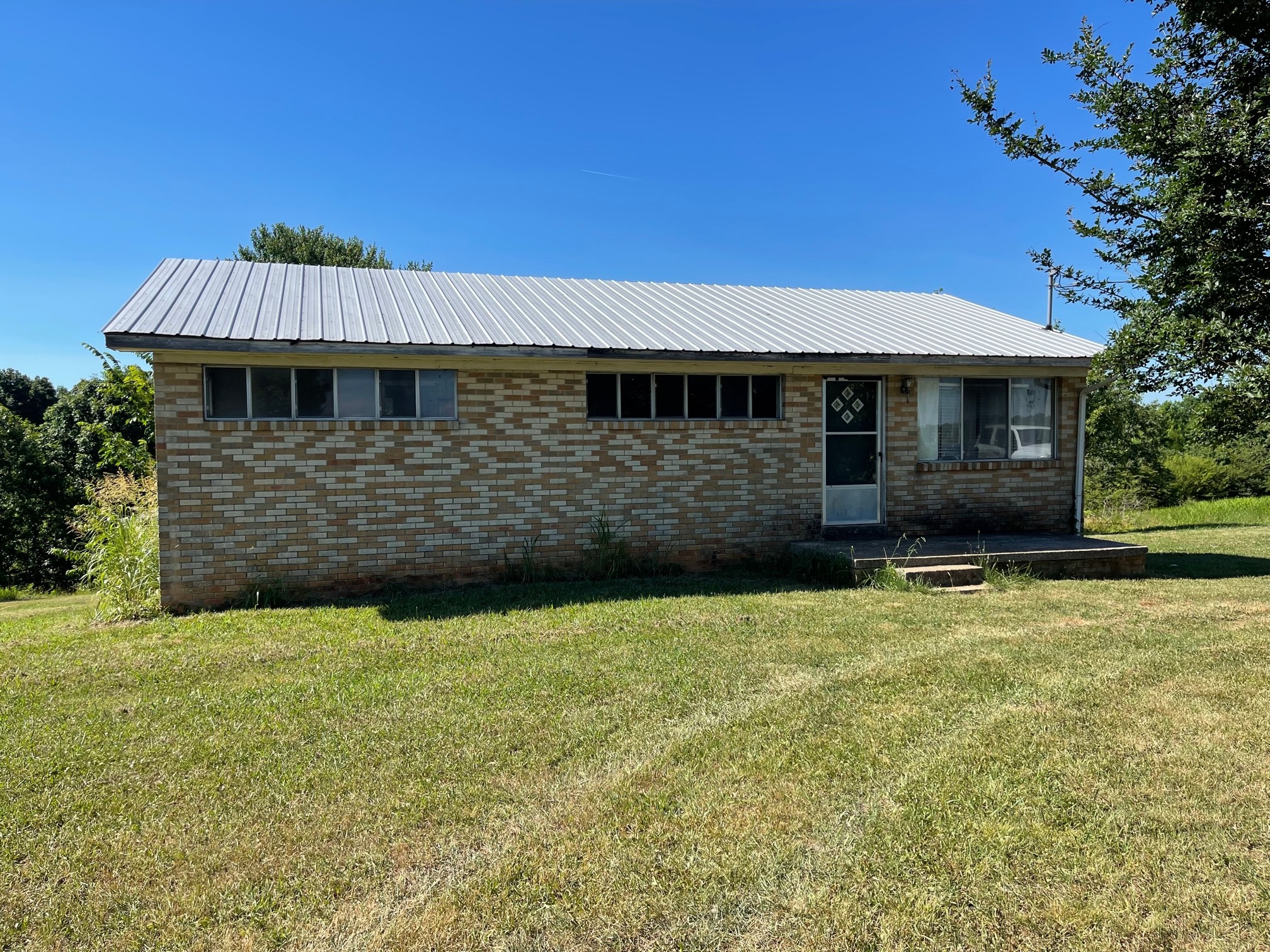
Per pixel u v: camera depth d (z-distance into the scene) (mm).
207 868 3363
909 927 2893
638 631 7059
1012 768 4133
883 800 3816
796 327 11453
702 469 10484
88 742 4719
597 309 11453
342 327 8867
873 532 11250
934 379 11531
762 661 6117
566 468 9875
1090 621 7406
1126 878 3154
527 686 5570
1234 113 5801
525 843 3500
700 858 3350
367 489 9125
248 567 8758
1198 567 10711
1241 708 4953
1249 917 2918
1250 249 5715
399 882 3246
